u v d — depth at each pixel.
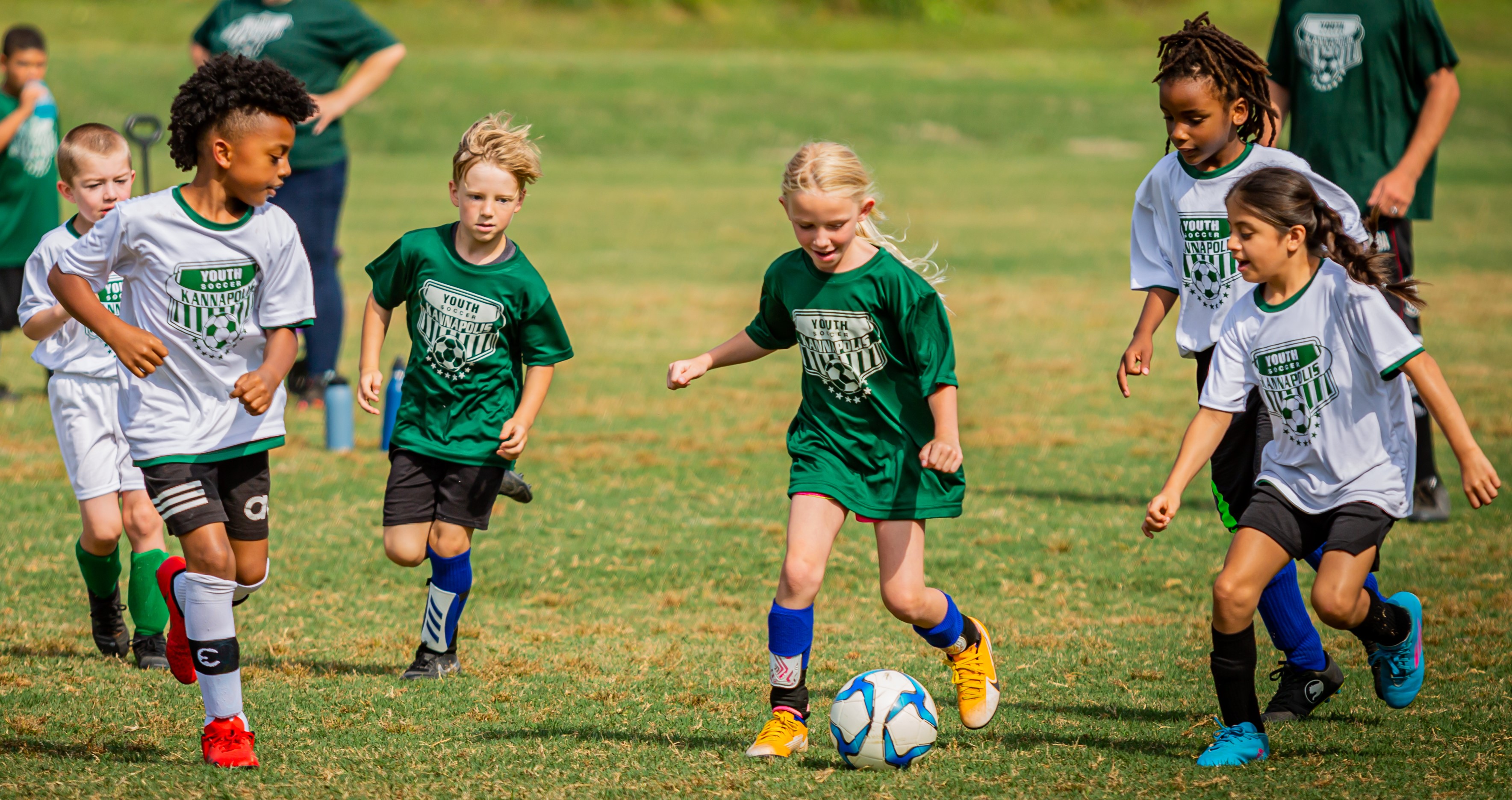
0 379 39.72
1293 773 13.90
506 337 17.30
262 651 18.52
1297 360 14.30
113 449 17.83
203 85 13.88
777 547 24.56
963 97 129.25
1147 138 119.75
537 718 15.84
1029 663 18.25
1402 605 15.21
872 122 118.06
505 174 16.83
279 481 28.86
